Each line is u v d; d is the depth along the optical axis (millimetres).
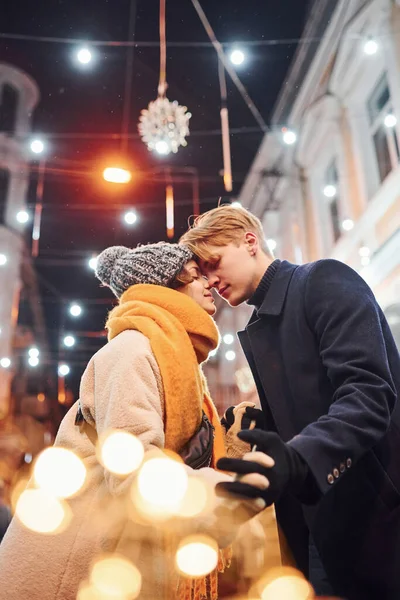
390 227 6629
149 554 1404
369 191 7324
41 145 5738
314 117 8547
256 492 1079
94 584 1355
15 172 15352
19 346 14203
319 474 1168
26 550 1441
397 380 1552
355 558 1424
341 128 8094
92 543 1416
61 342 9953
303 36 7973
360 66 7445
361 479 1454
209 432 1652
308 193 9219
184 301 1753
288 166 9523
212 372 11625
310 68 8305
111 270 2020
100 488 1476
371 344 1382
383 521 1410
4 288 14562
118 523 1411
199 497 1234
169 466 1256
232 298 1857
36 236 7117
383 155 7297
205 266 1902
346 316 1452
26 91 15594
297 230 9391
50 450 1509
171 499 1229
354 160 7668
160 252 1874
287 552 1661
